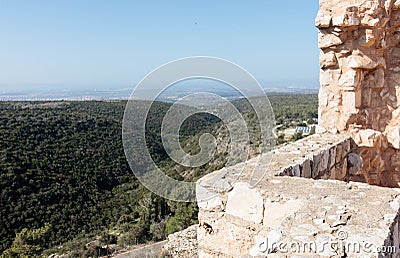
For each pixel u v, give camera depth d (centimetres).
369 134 543
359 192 288
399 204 254
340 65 554
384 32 536
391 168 568
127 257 1560
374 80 557
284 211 285
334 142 495
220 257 333
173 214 1554
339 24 522
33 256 1922
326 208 248
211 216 337
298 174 369
